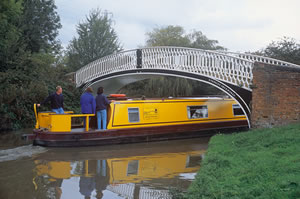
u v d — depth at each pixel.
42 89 16.25
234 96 12.30
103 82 20.39
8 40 18.12
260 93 9.96
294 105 9.19
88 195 5.14
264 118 9.80
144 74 17.12
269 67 9.70
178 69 14.96
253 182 4.34
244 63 11.80
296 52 17.77
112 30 29.77
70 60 29.02
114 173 6.59
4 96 14.56
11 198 4.94
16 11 18.02
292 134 7.12
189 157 8.48
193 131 12.62
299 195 3.50
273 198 3.57
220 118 13.50
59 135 9.68
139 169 6.98
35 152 8.87
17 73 17.12
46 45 25.44
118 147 10.14
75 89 20.81
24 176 6.27
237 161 5.73
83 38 28.62
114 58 19.02
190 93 24.61
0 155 8.36
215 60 13.05
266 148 6.40
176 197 4.71
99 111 10.60
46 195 5.11
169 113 12.22
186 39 28.55
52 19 25.92
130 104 11.35
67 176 6.32
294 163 4.79
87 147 9.95
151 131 11.54
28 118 15.18
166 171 6.80
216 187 4.38
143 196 5.07
